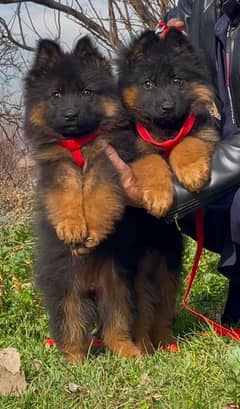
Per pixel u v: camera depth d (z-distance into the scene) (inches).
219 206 38.0
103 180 34.0
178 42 38.0
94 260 35.0
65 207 33.4
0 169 108.3
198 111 36.7
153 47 37.8
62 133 35.0
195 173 34.1
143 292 36.9
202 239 38.2
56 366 33.9
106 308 35.6
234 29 38.1
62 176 34.5
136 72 37.3
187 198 34.4
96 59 37.4
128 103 37.1
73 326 35.3
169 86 36.6
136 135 36.6
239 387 29.7
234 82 37.9
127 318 35.8
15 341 38.1
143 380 31.6
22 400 30.2
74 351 35.5
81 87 36.0
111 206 33.4
